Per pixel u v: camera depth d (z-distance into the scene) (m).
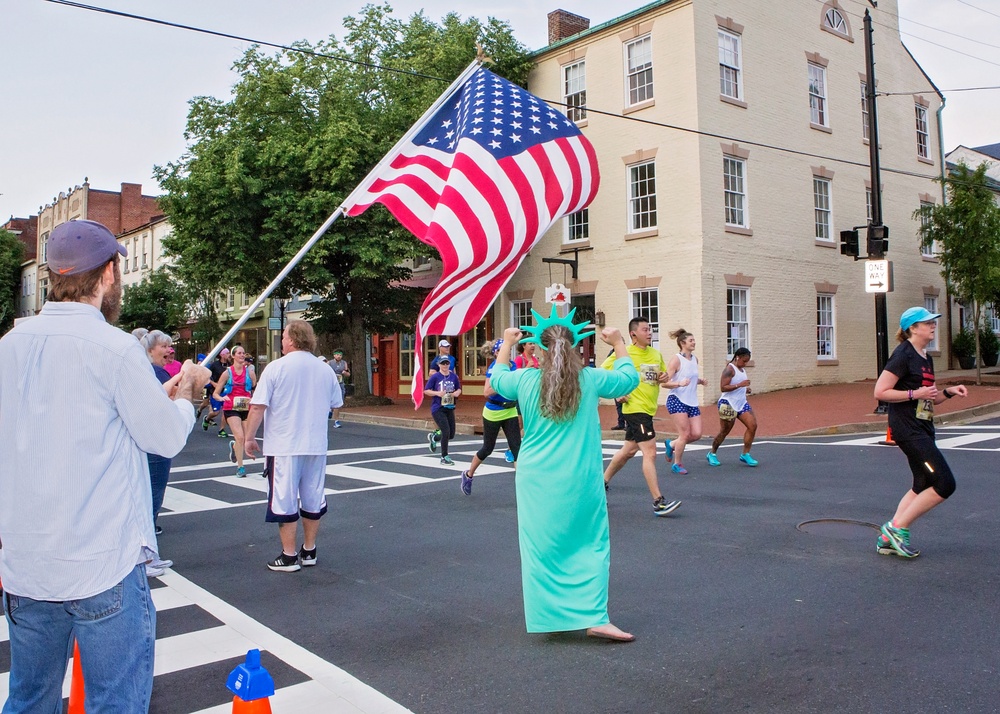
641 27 21.08
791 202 22.20
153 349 7.10
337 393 6.55
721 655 4.33
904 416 6.10
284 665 4.40
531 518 4.53
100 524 2.39
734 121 20.77
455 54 23.03
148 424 2.49
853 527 7.23
